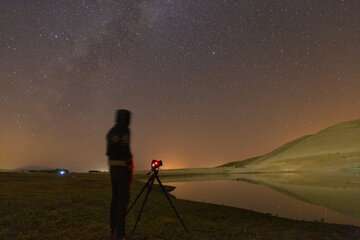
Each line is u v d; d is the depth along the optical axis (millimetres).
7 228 5508
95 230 5523
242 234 5754
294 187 21719
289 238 5496
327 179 28500
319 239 5480
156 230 5715
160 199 12016
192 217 7734
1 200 8633
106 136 4512
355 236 5812
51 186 16844
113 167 4332
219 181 30281
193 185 25031
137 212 7949
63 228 5684
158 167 5527
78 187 16875
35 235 5008
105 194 12117
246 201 13992
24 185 17016
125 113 4461
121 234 4320
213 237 5371
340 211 10781
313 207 11859
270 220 7918
